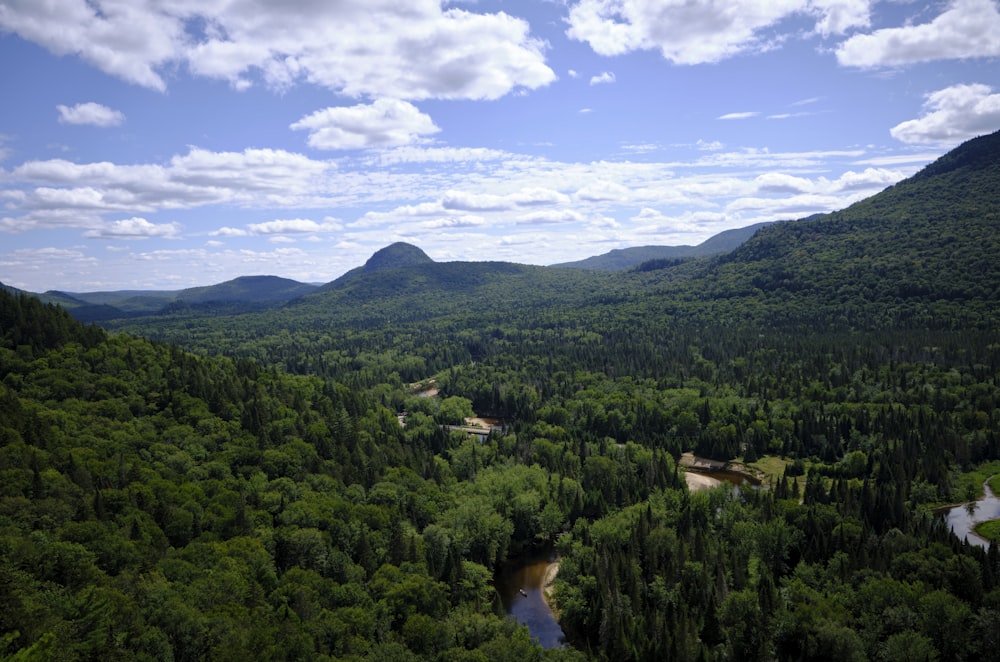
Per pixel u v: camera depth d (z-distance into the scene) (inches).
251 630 3799.2
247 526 5270.7
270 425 7716.5
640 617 4845.0
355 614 4323.3
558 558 6589.6
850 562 5000.0
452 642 4446.4
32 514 4446.4
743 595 4630.9
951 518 6761.8
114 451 6156.5
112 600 3550.7
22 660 2662.4
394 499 6555.1
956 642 4111.7
